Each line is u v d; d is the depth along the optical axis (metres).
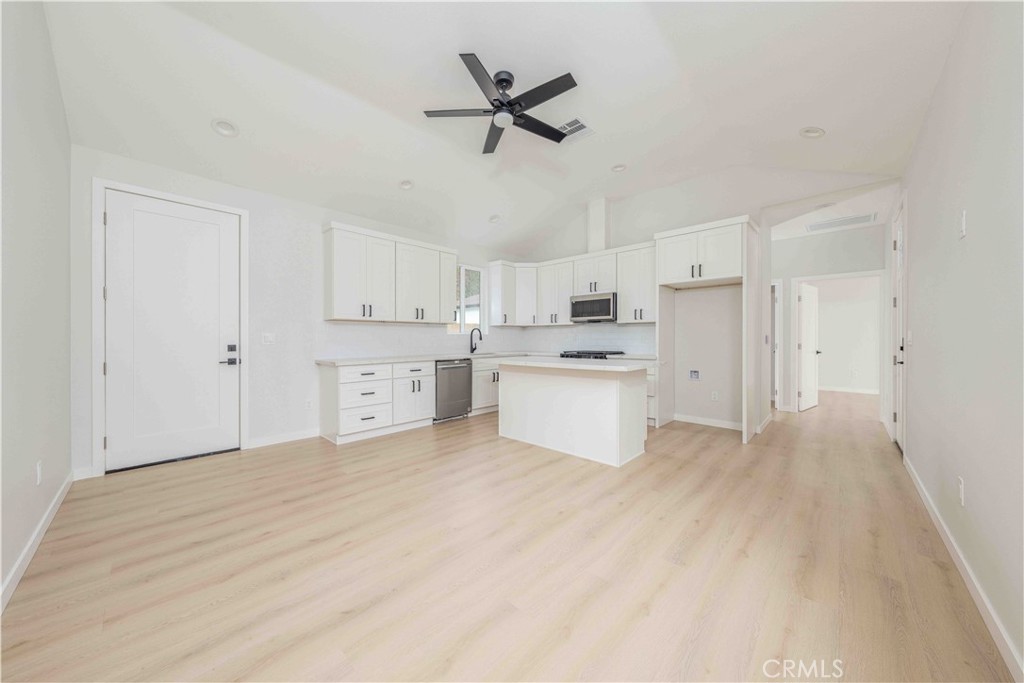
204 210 3.34
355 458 3.33
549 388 3.59
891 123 2.60
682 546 1.94
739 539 2.00
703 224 4.04
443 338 5.28
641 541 1.99
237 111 2.84
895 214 3.75
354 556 1.86
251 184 3.53
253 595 1.58
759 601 1.53
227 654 1.28
